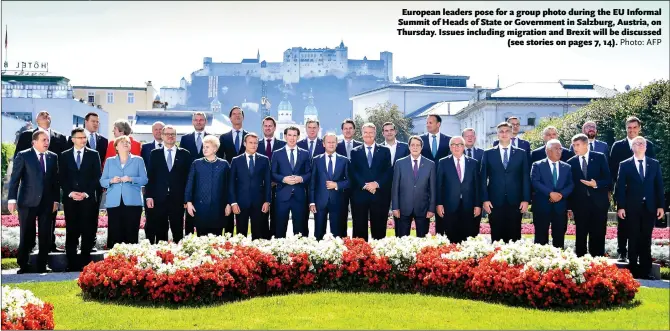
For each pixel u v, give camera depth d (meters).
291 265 9.48
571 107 63.69
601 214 11.67
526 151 12.98
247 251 9.62
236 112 13.16
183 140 13.31
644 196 11.45
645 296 9.14
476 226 12.18
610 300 8.45
